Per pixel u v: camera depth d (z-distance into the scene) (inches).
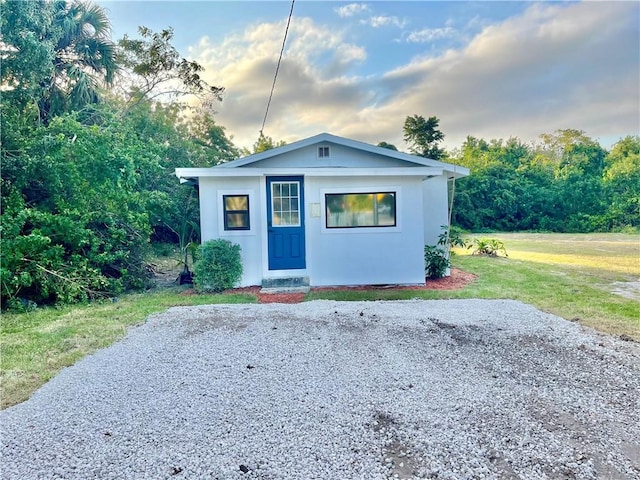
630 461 91.3
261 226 315.9
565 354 158.9
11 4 289.4
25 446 100.2
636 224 920.9
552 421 109.2
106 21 454.0
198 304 263.7
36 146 279.7
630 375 138.8
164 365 152.9
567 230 983.0
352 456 94.0
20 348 174.9
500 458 92.7
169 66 586.6
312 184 315.9
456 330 189.2
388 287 311.9
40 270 253.8
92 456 95.6
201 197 313.6
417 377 138.6
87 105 403.9
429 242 366.6
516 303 246.4
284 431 105.4
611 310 229.9
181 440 101.9
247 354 162.4
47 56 315.9
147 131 567.5
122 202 320.8
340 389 130.0
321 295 285.7
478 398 122.8
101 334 193.9
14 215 263.6
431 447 97.2
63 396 128.1
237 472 88.5
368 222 317.1
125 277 319.3
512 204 1023.6
